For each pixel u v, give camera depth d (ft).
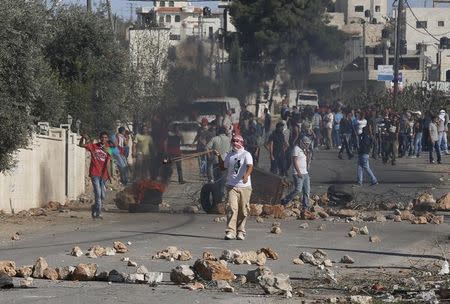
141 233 112.88
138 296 66.18
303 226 121.49
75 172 174.60
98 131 208.23
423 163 252.62
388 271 82.99
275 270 82.58
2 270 75.66
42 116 167.43
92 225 122.83
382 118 270.05
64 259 87.71
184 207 148.46
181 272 73.31
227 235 106.32
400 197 163.84
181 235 110.93
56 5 208.74
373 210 150.20
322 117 310.45
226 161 107.65
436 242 106.32
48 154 155.63
